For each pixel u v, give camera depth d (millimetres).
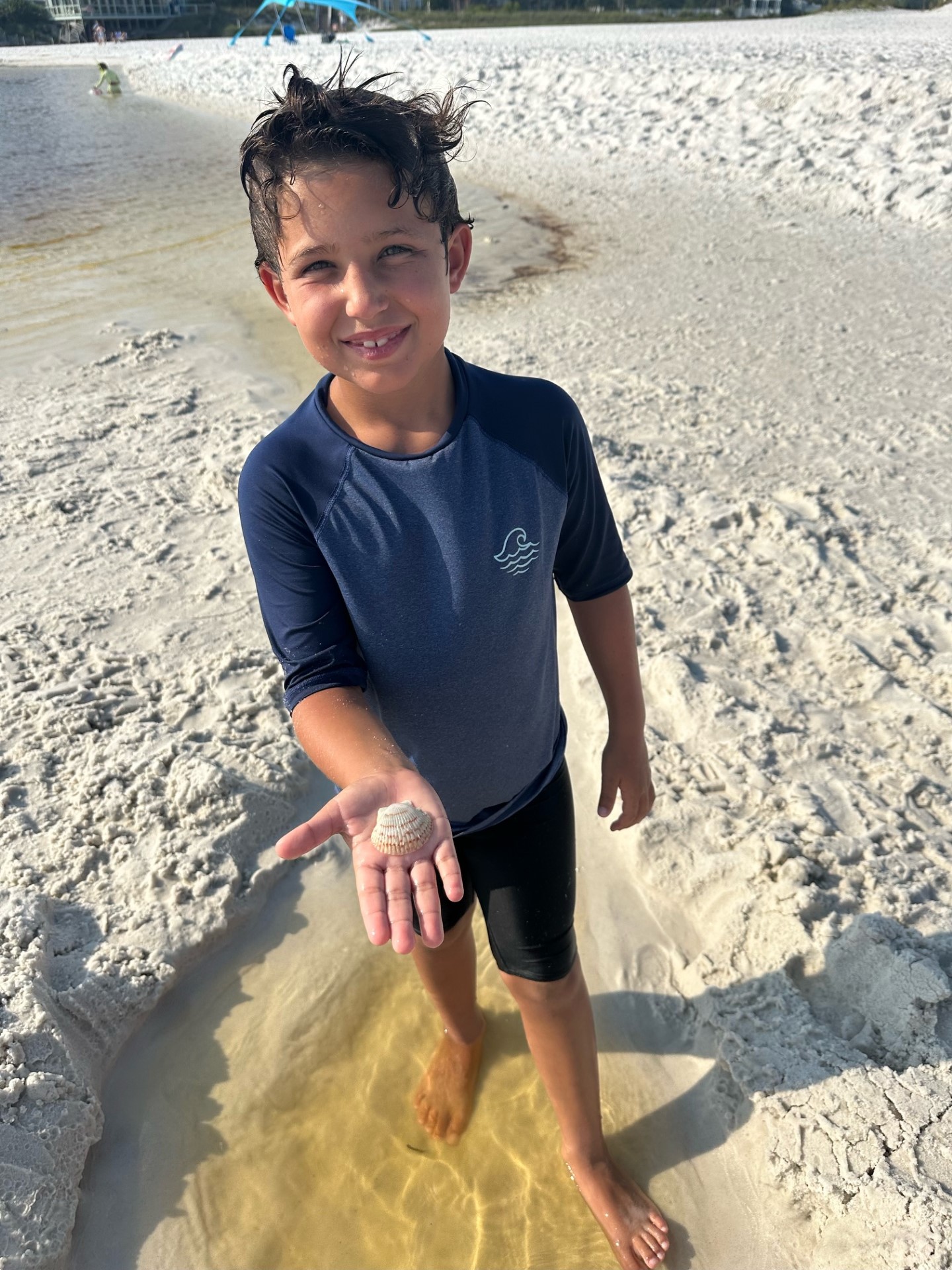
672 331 4090
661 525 2471
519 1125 1231
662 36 16203
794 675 1962
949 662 1950
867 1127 1119
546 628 928
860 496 2623
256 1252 1111
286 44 22109
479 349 3936
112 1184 1169
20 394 3564
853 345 3844
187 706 1875
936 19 19469
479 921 1495
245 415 3301
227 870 1512
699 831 1572
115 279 5223
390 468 801
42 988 1272
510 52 12891
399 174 691
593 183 7332
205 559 2420
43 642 2088
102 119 12969
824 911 1392
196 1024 1352
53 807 1634
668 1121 1222
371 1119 1242
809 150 6953
